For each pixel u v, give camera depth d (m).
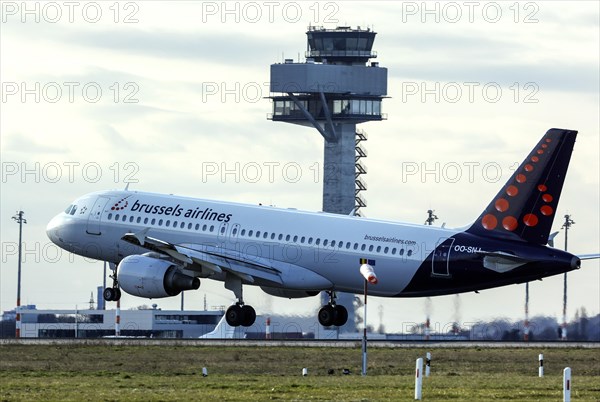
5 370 147.12
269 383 123.56
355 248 188.62
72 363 156.50
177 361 159.50
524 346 184.38
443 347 182.38
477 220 181.62
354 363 158.75
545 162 176.38
